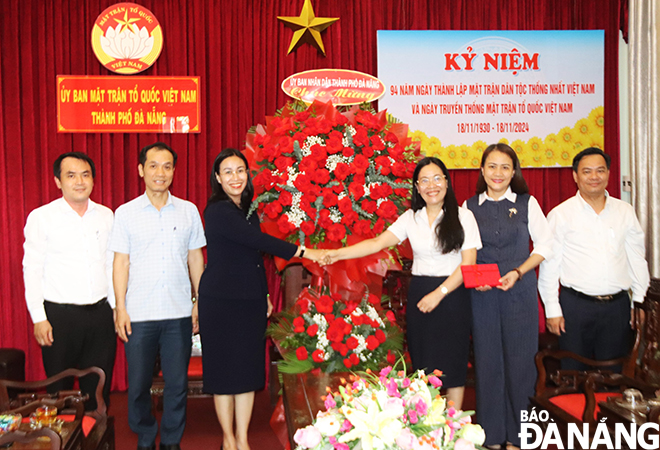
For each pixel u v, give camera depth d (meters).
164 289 2.38
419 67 3.53
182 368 2.43
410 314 2.32
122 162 3.38
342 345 2.03
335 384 1.94
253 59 3.46
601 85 3.65
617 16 3.68
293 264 2.83
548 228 2.44
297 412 1.69
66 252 2.50
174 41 3.38
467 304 2.29
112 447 2.01
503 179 2.39
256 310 2.33
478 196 2.54
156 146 2.39
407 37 3.51
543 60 3.61
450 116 3.55
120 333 2.37
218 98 3.43
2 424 1.59
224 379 2.29
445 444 1.18
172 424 2.43
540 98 3.62
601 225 2.50
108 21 3.29
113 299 2.49
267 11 3.46
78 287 2.50
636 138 3.55
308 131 2.25
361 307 2.23
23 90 3.29
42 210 2.50
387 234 2.35
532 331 2.41
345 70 3.46
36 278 2.44
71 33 3.32
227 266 2.30
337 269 2.35
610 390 2.26
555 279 2.53
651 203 3.47
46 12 3.29
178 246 2.43
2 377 2.46
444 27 3.59
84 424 1.88
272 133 2.36
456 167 3.57
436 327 2.24
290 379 2.01
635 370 2.28
